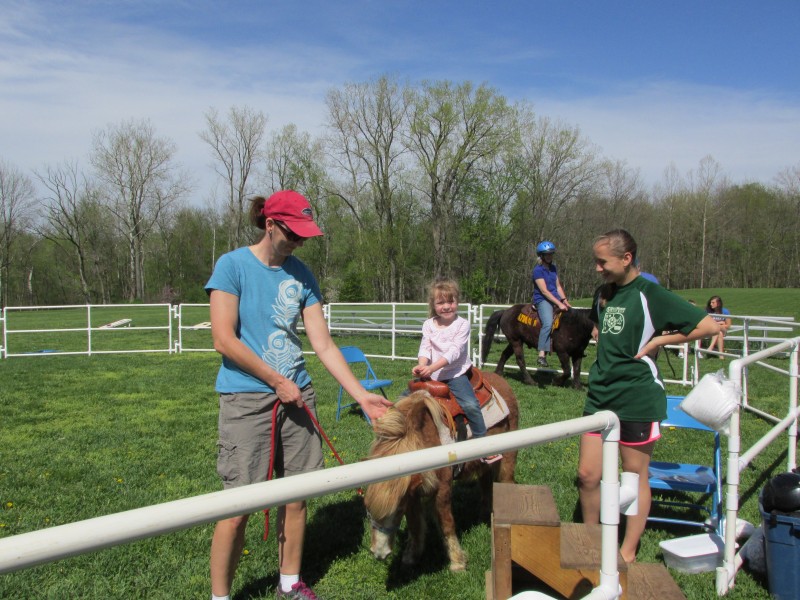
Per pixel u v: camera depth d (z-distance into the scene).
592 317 3.85
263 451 3.11
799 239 56.34
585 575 2.78
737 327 11.81
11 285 56.69
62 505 4.81
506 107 36.03
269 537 4.17
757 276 58.03
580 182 42.25
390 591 3.57
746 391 8.29
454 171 37.97
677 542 3.90
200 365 12.75
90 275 57.59
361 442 6.72
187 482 5.39
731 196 59.81
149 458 6.11
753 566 3.64
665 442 6.71
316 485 1.55
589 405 3.64
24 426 7.43
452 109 36.19
